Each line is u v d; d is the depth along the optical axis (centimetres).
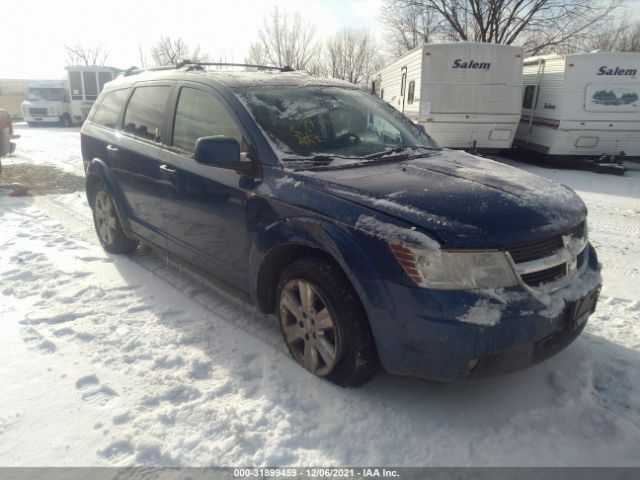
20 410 275
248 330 364
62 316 383
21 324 370
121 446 250
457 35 2577
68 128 2503
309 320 297
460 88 1188
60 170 1080
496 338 238
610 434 259
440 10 2425
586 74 1162
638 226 699
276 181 308
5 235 591
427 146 393
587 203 855
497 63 1177
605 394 293
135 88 478
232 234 341
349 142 357
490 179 297
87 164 535
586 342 351
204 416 271
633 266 523
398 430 261
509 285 246
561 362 323
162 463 241
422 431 260
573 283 274
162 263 500
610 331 368
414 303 241
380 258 250
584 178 1115
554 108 1223
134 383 300
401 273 244
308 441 254
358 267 257
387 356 259
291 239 292
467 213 252
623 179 1103
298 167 313
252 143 328
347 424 265
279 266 325
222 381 302
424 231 242
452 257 238
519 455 246
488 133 1228
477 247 240
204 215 365
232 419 267
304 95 377
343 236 264
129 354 331
